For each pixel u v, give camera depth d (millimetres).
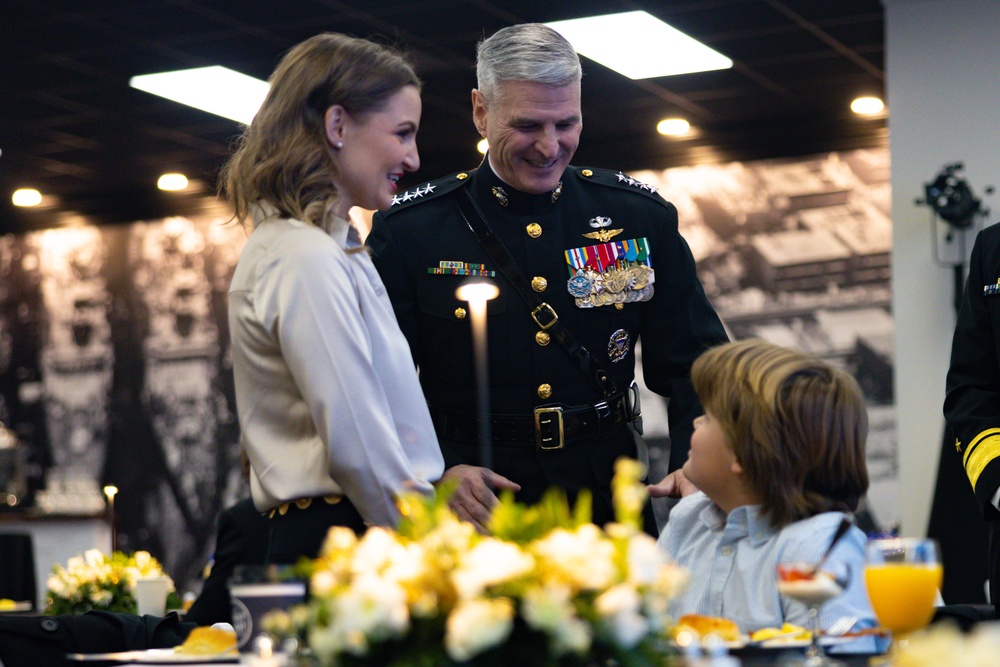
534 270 3141
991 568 2996
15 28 8062
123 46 8406
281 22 8094
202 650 1897
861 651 1891
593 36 8352
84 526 10164
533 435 3066
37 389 12328
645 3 7820
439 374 3133
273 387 2387
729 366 2199
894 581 1705
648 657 1362
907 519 7879
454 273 3143
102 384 12164
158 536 11906
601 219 3229
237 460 11766
